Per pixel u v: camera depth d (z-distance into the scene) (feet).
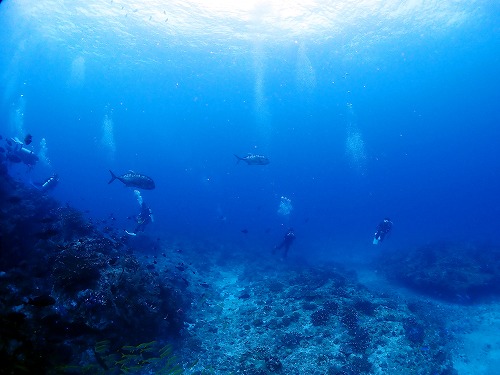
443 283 44.50
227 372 23.70
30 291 20.97
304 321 32.40
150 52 114.52
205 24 88.58
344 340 29.04
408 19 87.15
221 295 41.96
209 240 76.89
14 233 27.27
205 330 30.53
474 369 28.09
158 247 57.77
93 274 22.82
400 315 33.42
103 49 116.37
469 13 85.97
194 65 127.54
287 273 51.90
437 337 31.53
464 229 104.94
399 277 50.78
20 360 14.28
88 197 146.10
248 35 95.25
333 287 42.14
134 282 24.90
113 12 84.64
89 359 18.61
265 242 84.02
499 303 40.27
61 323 19.36
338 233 104.53
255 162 37.60
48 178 51.42
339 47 107.65
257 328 31.42
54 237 31.63
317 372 24.84
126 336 21.77
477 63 139.64
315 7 77.77
